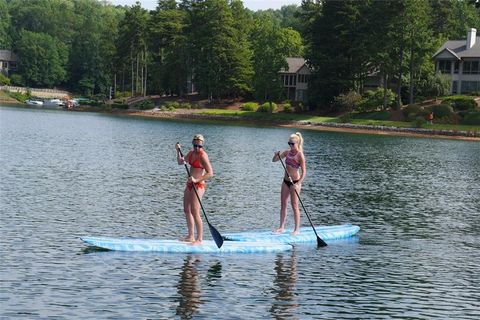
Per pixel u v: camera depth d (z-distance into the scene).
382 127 87.69
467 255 18.03
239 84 116.38
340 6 102.00
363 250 18.09
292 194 18.88
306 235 18.92
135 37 136.88
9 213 20.89
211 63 118.38
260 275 15.25
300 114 105.31
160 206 23.47
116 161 37.88
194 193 16.98
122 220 20.77
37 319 11.98
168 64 127.00
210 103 121.56
